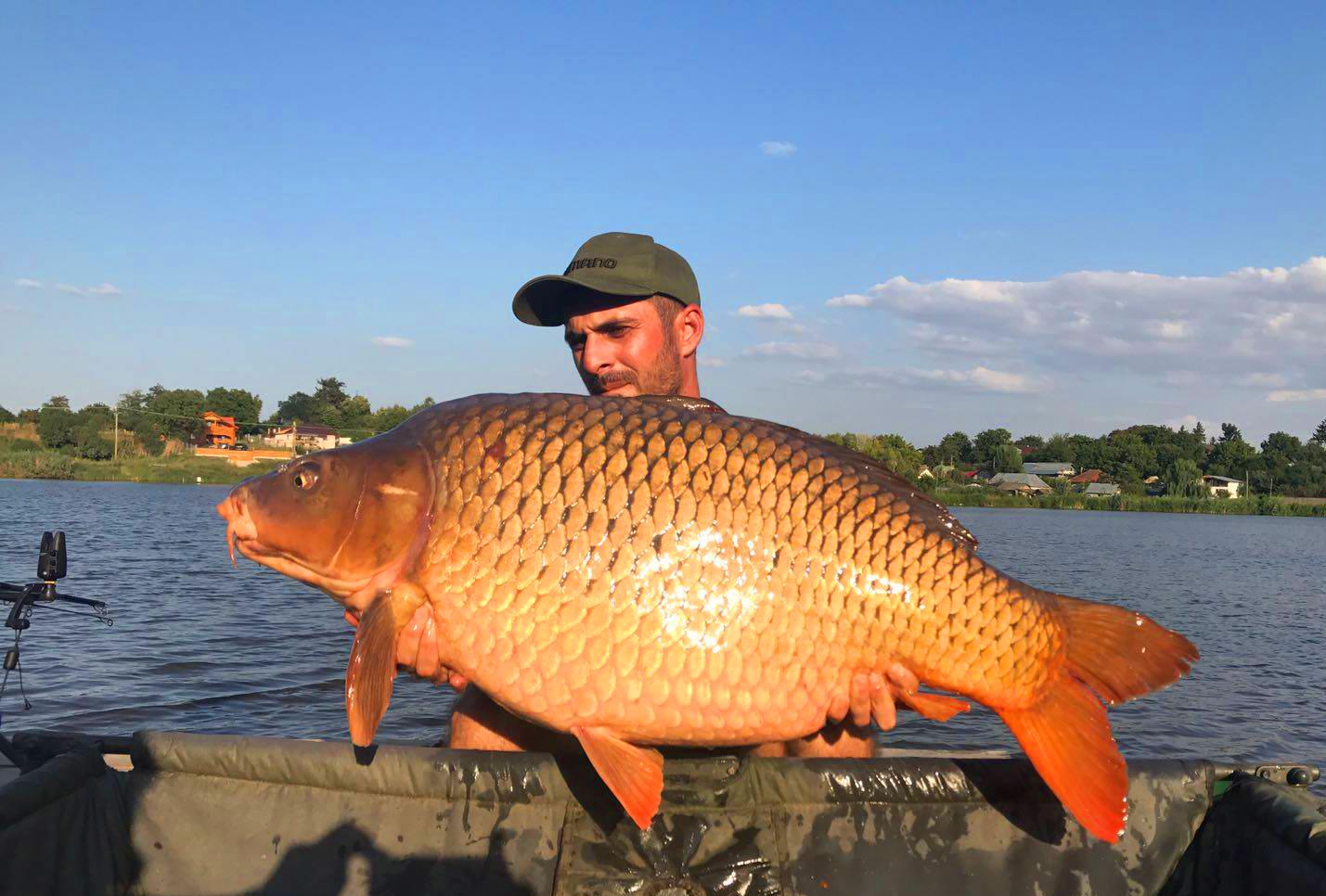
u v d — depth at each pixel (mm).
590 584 1206
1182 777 1337
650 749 1240
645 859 1269
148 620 6426
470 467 1235
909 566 1242
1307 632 8211
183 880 1279
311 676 4711
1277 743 4320
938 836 1303
